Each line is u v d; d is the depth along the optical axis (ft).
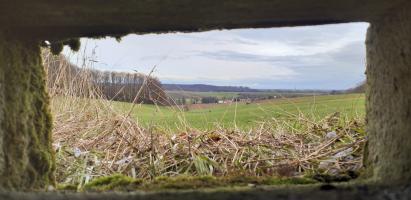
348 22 5.77
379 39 5.74
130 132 12.05
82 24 5.37
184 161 10.73
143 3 4.56
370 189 4.53
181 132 12.97
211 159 10.69
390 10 5.09
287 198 4.32
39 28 5.43
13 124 5.29
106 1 4.46
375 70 5.96
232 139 12.06
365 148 6.57
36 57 6.04
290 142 11.98
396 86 5.24
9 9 4.60
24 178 5.48
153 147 11.12
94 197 4.35
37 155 5.86
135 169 10.69
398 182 4.83
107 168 10.52
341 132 11.90
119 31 5.84
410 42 4.84
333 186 4.73
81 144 12.11
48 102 6.35
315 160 10.18
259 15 5.21
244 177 6.47
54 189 5.65
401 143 5.08
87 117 13.75
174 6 4.71
